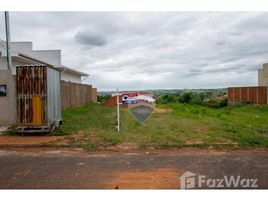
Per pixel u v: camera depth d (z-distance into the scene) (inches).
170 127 525.7
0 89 543.5
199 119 668.7
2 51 637.3
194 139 410.6
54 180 241.3
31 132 456.4
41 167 281.7
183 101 1462.8
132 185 228.1
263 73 1332.4
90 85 1282.0
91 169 274.1
